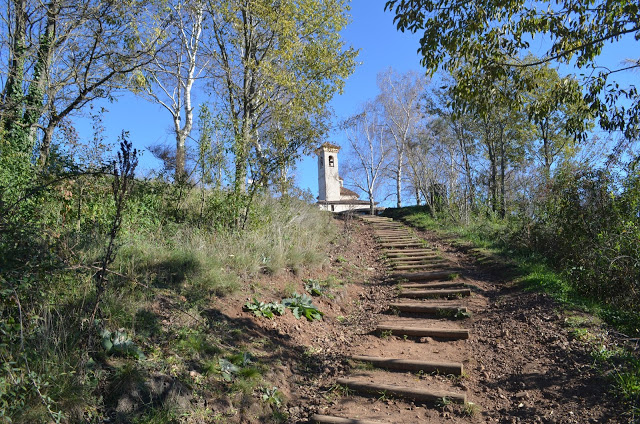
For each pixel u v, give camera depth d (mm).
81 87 8367
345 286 8180
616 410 3635
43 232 3895
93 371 3496
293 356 5277
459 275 8438
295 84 10219
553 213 8539
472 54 6488
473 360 5172
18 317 3496
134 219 6895
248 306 5664
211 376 4133
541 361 4789
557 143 16750
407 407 4297
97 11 8211
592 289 6457
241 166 8547
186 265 5777
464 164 19281
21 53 8031
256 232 8273
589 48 6055
